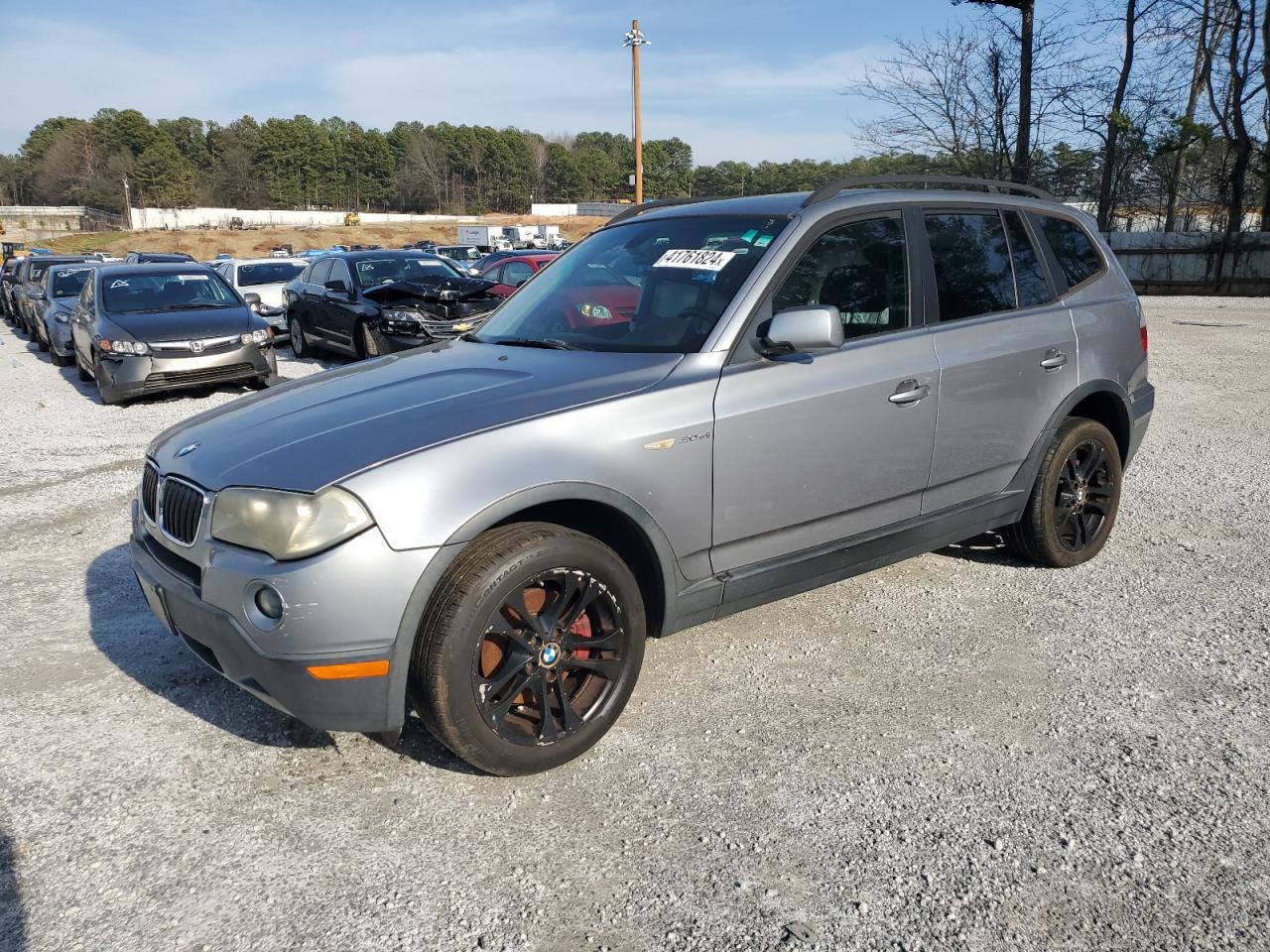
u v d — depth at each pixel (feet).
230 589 8.82
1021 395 13.56
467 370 11.15
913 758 9.98
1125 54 88.58
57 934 7.60
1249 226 89.45
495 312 13.93
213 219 364.17
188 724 10.98
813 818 8.98
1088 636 12.89
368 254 42.32
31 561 16.84
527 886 8.13
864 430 11.64
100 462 24.59
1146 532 17.24
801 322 10.30
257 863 8.48
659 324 11.35
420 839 8.79
